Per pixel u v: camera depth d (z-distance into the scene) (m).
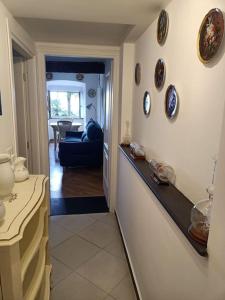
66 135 6.64
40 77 2.86
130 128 2.76
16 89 2.62
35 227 1.44
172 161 1.47
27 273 1.33
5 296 1.01
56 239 2.61
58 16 1.76
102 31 2.32
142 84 2.20
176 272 1.13
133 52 2.59
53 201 3.55
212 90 1.00
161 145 1.66
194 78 1.17
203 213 0.93
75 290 1.94
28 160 2.83
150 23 1.88
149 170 1.77
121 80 2.72
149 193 1.58
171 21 1.46
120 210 2.81
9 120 1.68
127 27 2.20
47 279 1.65
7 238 0.94
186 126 1.26
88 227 2.86
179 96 1.35
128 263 2.23
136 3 1.51
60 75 7.36
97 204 3.48
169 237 1.22
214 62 0.99
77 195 3.79
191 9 1.19
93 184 4.27
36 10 1.65
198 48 1.10
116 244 2.55
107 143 3.45
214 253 0.79
